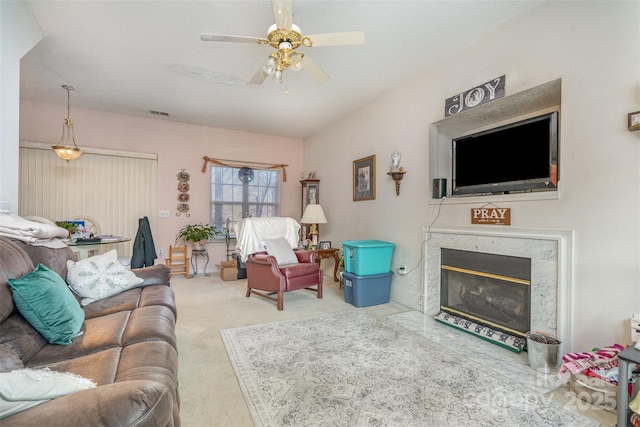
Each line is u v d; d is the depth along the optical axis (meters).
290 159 6.20
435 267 3.19
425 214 3.31
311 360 2.19
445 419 1.57
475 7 2.28
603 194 1.94
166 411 0.86
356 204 4.54
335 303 3.64
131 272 2.46
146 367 1.24
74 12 2.37
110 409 0.75
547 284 2.23
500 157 2.66
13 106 2.19
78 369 1.24
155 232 5.06
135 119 4.91
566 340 2.11
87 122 4.59
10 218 1.84
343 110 4.54
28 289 1.46
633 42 1.82
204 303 3.59
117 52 2.97
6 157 2.12
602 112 1.95
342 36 1.99
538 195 2.29
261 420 1.55
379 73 3.34
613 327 1.89
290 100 4.16
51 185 4.37
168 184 5.16
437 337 2.62
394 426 1.51
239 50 2.93
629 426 1.48
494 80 2.57
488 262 2.68
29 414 0.72
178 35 2.68
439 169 3.30
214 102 4.25
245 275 4.98
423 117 3.32
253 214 5.89
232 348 2.38
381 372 2.03
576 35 2.08
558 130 2.23
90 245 3.18
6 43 2.10
